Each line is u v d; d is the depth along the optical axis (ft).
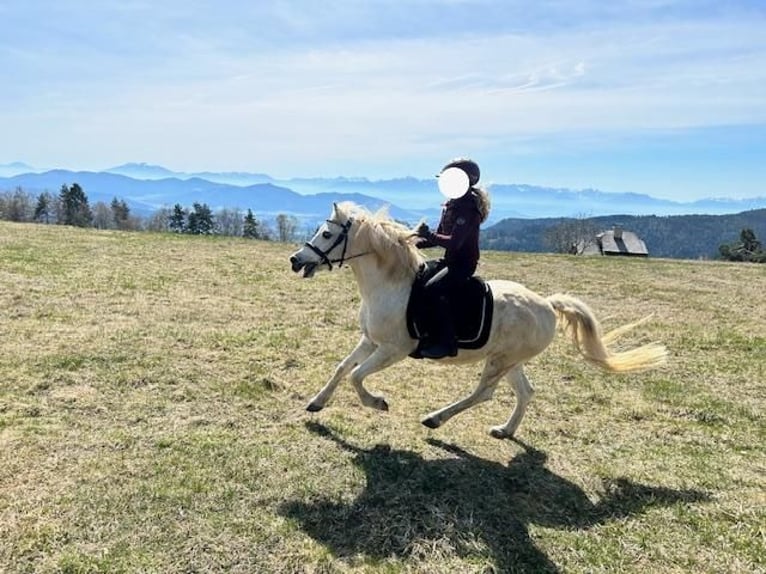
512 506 14.71
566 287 46.78
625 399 22.44
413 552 12.56
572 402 21.98
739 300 43.60
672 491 15.84
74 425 16.69
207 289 35.76
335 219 17.03
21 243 47.26
